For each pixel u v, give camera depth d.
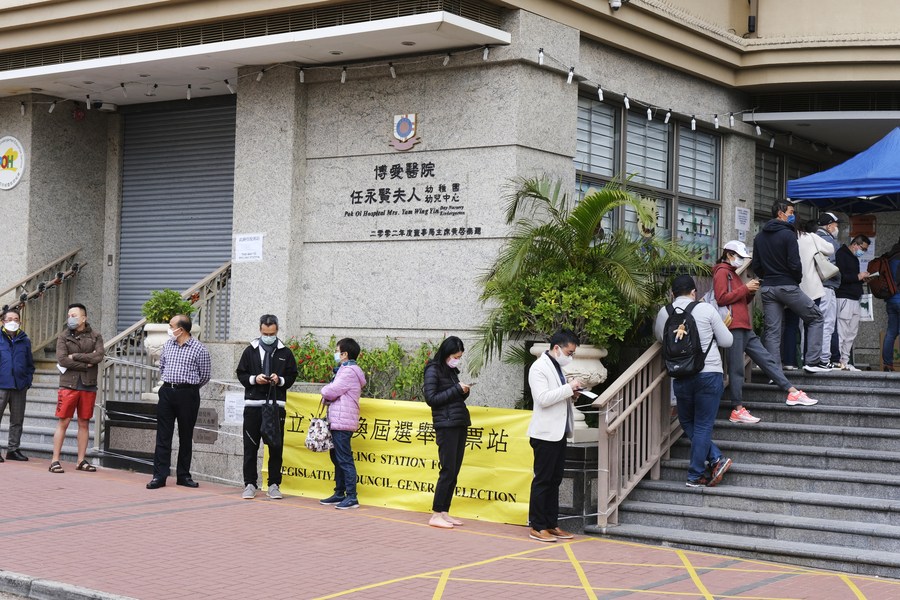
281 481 11.86
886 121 15.70
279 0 12.16
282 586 7.74
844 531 9.03
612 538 9.88
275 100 13.47
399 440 11.14
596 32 13.06
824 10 15.16
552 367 9.63
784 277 11.38
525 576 8.24
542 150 12.38
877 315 17.69
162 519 10.06
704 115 15.23
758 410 11.16
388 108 12.91
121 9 13.25
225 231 15.29
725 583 8.17
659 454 10.66
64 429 12.55
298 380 12.59
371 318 12.97
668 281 11.50
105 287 16.31
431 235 12.55
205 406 12.57
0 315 14.80
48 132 15.81
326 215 13.34
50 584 7.61
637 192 14.30
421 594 7.61
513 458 10.41
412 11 11.52
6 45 14.50
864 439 10.26
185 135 15.73
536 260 11.15
